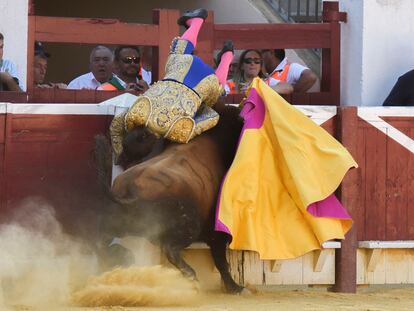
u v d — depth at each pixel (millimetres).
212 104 21922
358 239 23891
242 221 21203
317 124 22734
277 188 21734
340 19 27188
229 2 34938
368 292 23672
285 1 35500
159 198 19750
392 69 27109
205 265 22781
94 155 22188
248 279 23172
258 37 26812
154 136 21016
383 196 24062
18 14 25812
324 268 23609
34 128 22719
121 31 26297
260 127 21844
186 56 21875
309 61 34188
